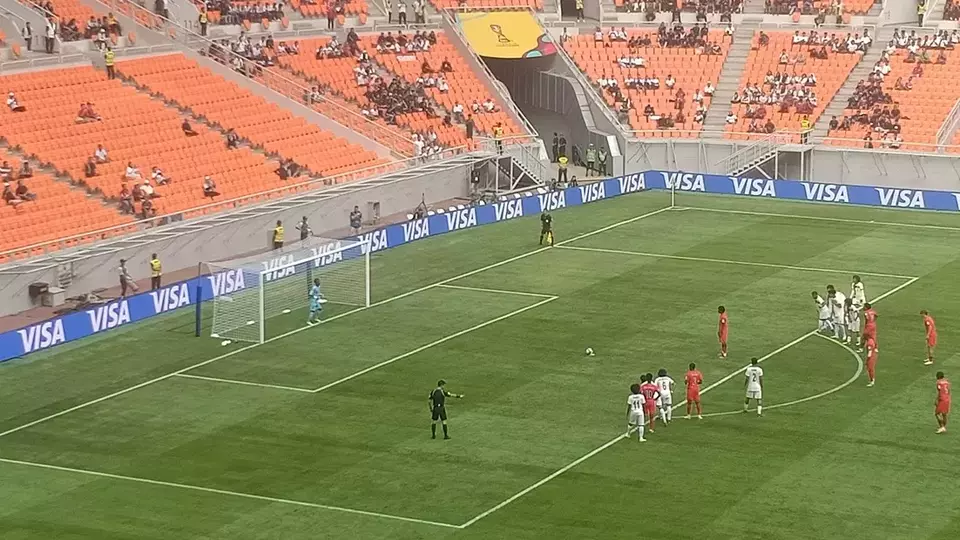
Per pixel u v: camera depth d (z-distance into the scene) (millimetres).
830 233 92750
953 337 68875
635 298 76500
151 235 80875
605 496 49250
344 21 113312
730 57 116875
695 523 46781
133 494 49719
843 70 113250
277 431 56156
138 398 60438
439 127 106125
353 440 55094
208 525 46906
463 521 47156
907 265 83812
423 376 63250
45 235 77500
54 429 56656
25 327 67125
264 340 69062
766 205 102062
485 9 118250
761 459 52781
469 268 83562
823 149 106875
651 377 56438
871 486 50062
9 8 94500
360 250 84562
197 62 100250
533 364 64938
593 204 102688
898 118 107375
